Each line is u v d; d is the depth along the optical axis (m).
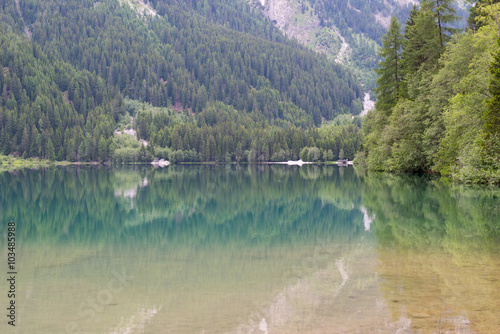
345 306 7.21
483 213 18.39
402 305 7.12
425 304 7.16
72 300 7.97
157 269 10.41
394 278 8.86
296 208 24.28
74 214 23.70
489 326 6.12
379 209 21.38
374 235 14.52
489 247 11.92
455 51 36.41
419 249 11.84
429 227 15.62
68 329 6.53
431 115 39.28
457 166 34.25
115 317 7.00
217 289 8.54
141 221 20.56
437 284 8.30
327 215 20.58
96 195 35.84
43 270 10.48
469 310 6.80
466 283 8.32
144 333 6.29
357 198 27.42
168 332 6.35
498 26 30.94
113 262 11.33
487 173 29.75
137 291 8.50
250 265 10.70
